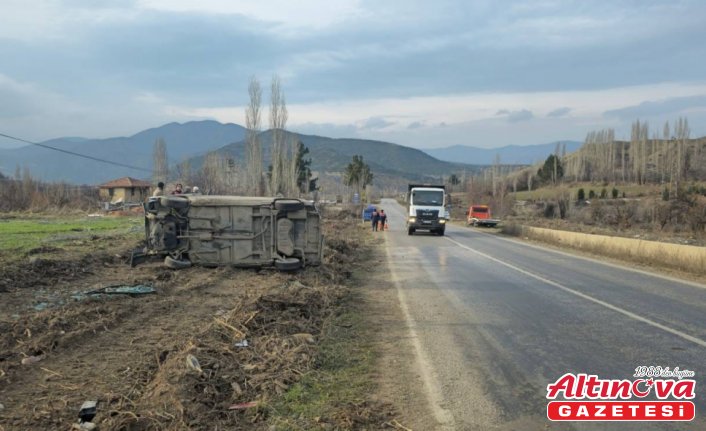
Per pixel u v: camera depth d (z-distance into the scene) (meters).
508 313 10.55
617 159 131.88
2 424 4.90
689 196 40.25
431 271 17.34
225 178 61.75
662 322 9.65
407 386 6.43
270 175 58.06
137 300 10.16
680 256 17.61
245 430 5.15
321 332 8.86
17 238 19.34
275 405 5.73
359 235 35.97
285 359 7.08
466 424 5.35
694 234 33.09
